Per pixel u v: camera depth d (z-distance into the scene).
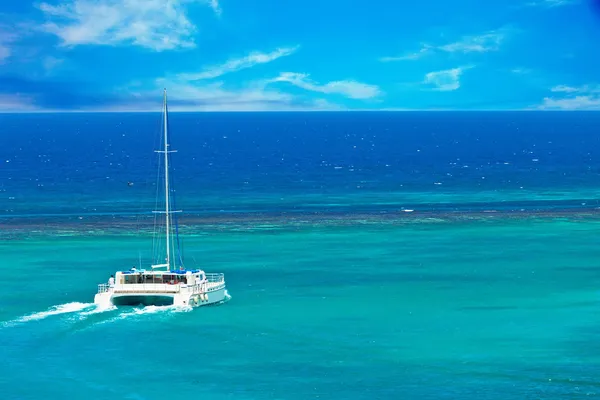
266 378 79.12
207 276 112.62
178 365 82.06
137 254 132.62
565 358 83.62
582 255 129.62
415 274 116.75
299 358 83.75
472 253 131.12
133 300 98.25
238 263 124.81
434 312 98.38
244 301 102.56
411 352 85.25
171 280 99.25
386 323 94.31
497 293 106.69
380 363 82.50
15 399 74.88
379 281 112.81
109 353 84.88
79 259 128.25
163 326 92.31
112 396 75.50
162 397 75.25
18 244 140.75
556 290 108.19
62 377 79.38
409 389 76.62
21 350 85.38
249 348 86.50
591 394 75.31
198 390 76.62
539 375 79.44
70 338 88.81
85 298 103.19
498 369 80.88
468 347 86.75
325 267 121.38
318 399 74.81
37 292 106.31
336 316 96.75
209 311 98.06
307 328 92.31
